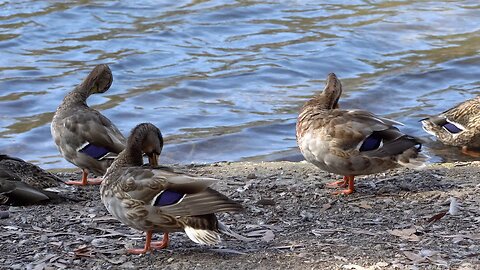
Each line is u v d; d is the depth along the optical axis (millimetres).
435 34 24375
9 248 9992
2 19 24078
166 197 9219
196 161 16641
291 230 10703
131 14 25016
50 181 12328
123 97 19906
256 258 9617
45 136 17672
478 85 21125
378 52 23078
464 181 12945
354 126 11852
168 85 20594
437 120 17891
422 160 11891
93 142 12680
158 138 10141
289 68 21781
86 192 12617
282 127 18250
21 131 17906
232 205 9094
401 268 9297
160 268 9383
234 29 24359
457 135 17484
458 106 17781
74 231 10609
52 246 10078
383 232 10562
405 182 12836
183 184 9203
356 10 25984
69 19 24375
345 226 10844
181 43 23234
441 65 22141
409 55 22922
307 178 13211
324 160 12023
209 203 9078
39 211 11414
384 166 11930
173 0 26125
